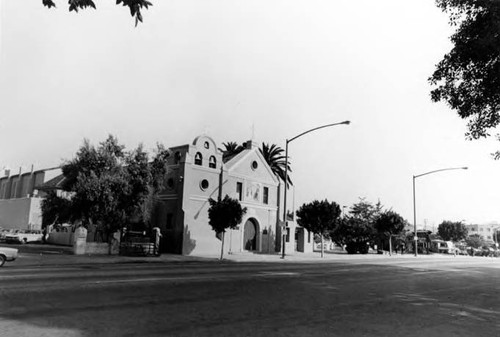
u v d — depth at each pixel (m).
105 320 7.23
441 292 13.43
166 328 6.86
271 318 8.00
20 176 61.31
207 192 32.75
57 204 29.11
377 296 11.72
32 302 8.53
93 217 26.38
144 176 27.59
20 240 40.41
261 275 16.23
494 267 29.59
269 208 39.03
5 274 13.45
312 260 30.30
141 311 8.10
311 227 36.47
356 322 7.97
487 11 9.27
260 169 38.56
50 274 13.73
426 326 7.87
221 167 34.16
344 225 47.50
